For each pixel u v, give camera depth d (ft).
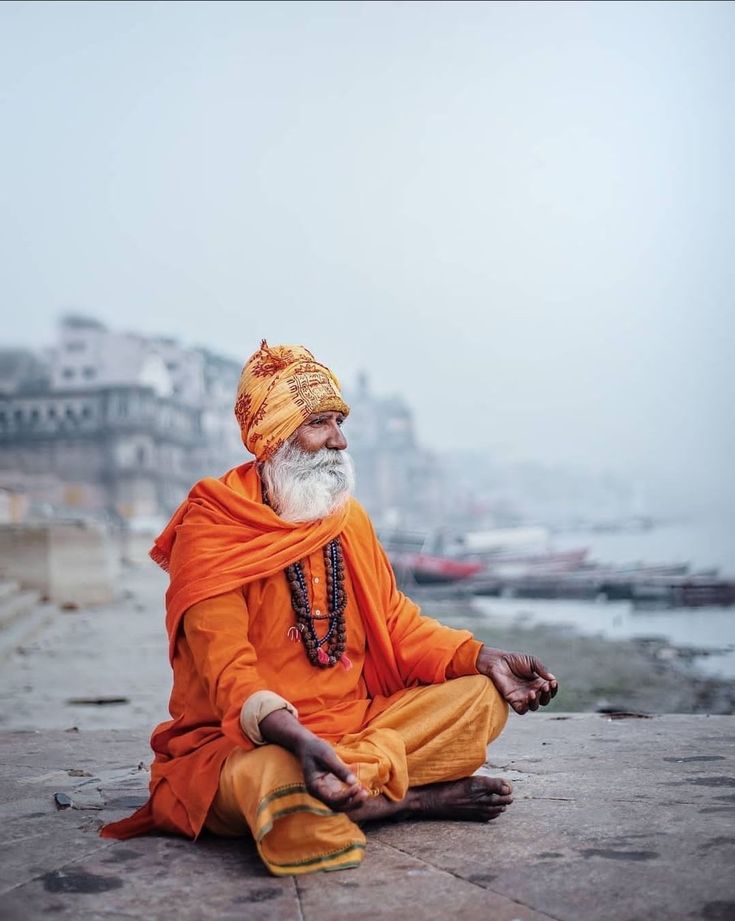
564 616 58.75
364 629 9.69
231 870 8.32
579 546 131.85
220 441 165.17
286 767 8.16
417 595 76.02
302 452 9.46
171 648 9.39
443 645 9.64
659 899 7.34
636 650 40.16
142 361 155.22
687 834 8.80
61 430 149.48
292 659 9.20
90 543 46.32
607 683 30.45
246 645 8.84
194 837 8.87
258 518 9.16
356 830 8.45
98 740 15.43
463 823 9.39
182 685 9.37
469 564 78.95
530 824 9.29
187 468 159.12
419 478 189.47
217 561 8.96
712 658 36.73
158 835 9.35
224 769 8.51
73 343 155.94
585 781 10.94
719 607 64.13
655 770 11.43
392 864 8.32
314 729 9.09
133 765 13.20
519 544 134.31
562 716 15.97
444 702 9.36
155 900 7.71
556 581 73.46
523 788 10.71
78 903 7.68
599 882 7.72
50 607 42.34
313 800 8.10
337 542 9.53
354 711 9.38
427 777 9.37
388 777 8.93
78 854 8.86
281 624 9.17
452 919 7.15
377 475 189.47
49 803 10.93
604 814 9.53
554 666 35.04
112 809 10.61
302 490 9.26
